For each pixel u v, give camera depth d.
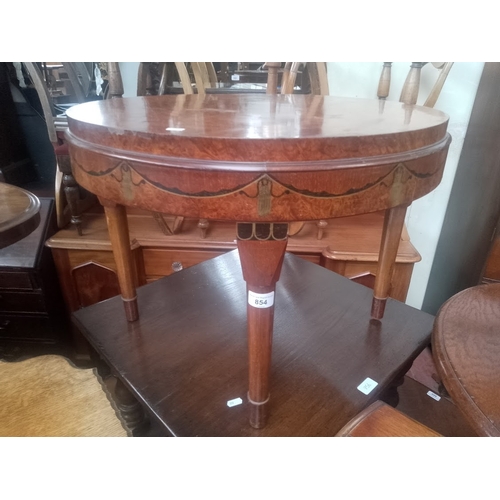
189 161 0.38
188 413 0.54
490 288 0.54
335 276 0.88
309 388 0.58
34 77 0.92
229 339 0.68
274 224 0.40
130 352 0.65
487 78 0.94
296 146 0.38
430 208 1.18
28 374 0.67
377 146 0.41
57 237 1.07
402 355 0.65
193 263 1.11
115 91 0.96
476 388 0.37
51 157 1.31
